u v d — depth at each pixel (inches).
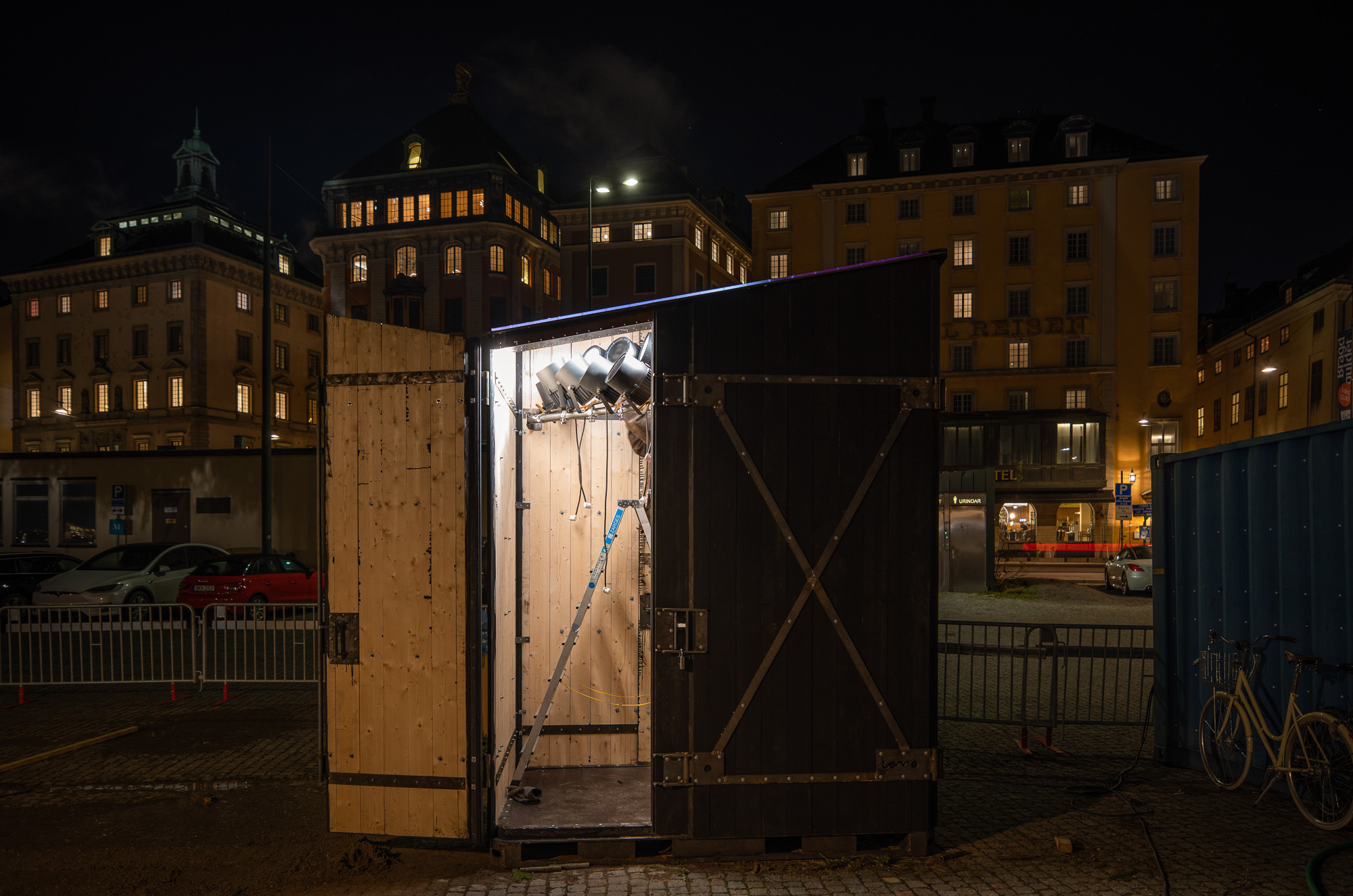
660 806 177.8
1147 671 399.5
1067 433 1732.3
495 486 191.3
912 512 182.9
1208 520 241.4
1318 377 1494.8
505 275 1975.9
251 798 223.9
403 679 184.7
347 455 187.9
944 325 1845.5
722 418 180.1
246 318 2256.4
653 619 177.5
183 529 896.9
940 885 166.1
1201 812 207.9
